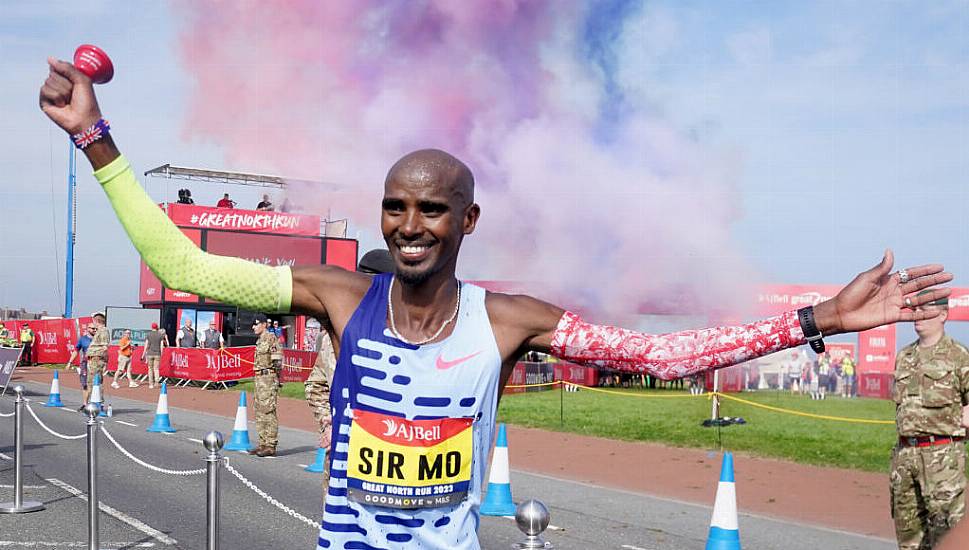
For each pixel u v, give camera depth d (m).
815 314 1.96
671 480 9.95
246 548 6.55
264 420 11.23
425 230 1.99
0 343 32.91
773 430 14.92
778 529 7.48
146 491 8.65
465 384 2.03
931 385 5.18
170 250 2.02
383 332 2.04
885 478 10.09
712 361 2.00
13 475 9.48
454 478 2.04
